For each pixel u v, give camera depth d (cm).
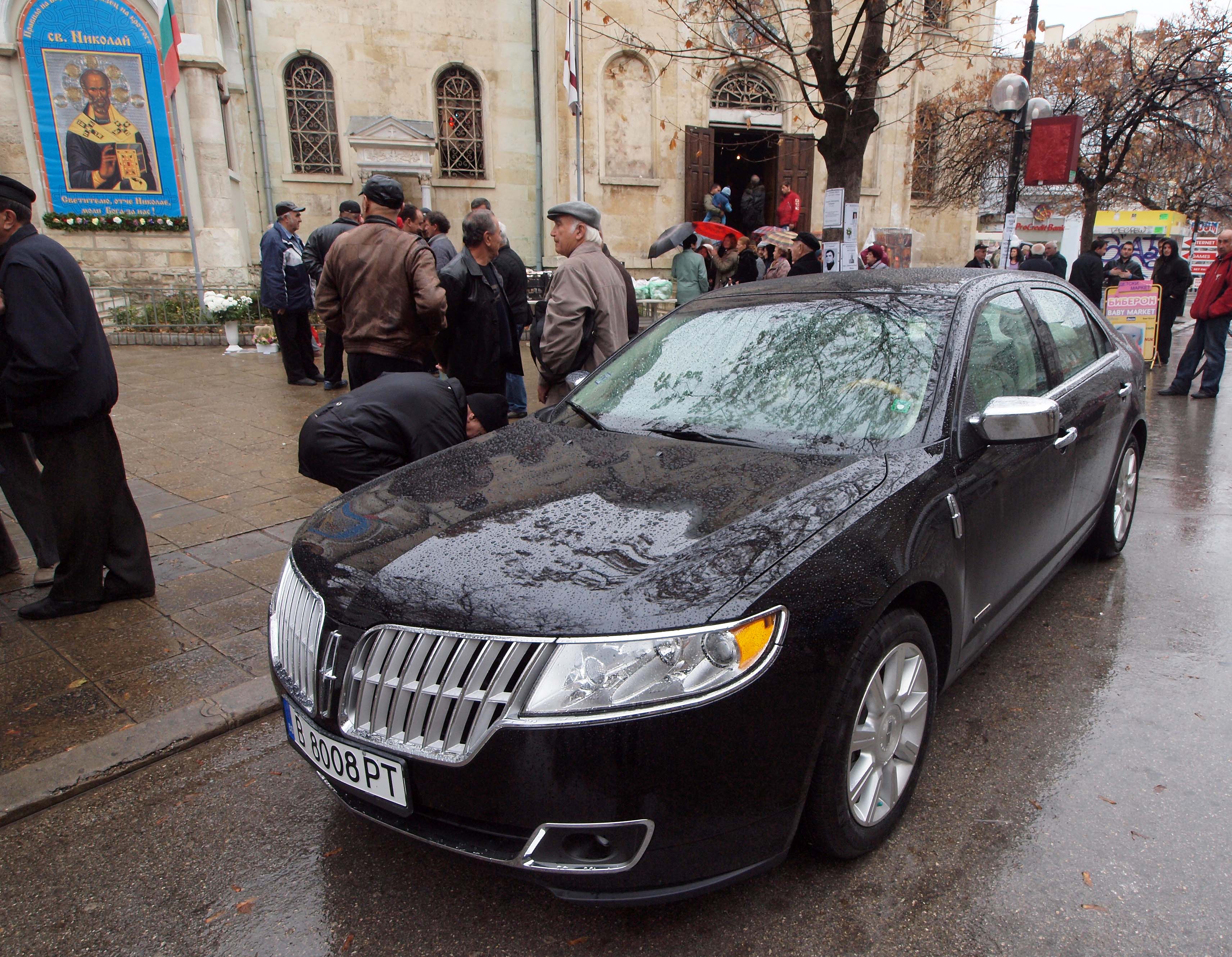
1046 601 405
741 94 1766
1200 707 311
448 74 1791
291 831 258
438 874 238
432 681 195
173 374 1001
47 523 429
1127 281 1230
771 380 299
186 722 306
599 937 212
